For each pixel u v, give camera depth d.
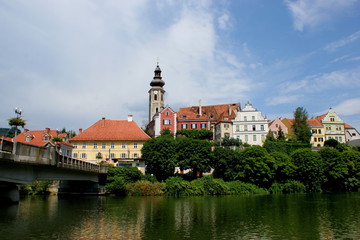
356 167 75.88
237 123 97.62
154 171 70.62
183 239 24.00
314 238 24.64
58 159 42.16
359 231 27.03
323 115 122.19
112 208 41.16
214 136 102.12
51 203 47.12
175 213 36.72
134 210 39.25
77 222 30.66
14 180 35.91
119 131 86.75
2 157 30.52
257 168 68.88
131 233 25.86
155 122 98.88
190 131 96.50
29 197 58.50
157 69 123.06
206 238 24.33
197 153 70.00
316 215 35.53
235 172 70.44
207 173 75.00
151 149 70.56
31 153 35.50
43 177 42.44
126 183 63.91
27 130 94.75
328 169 74.00
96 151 83.56
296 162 73.56
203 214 35.94
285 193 68.25
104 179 64.75
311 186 72.44
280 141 91.19
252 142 95.75
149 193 62.53
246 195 63.22
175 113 98.50
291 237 24.88
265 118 96.44
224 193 64.88
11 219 32.25
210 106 111.31
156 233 25.95
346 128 126.19
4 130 95.38
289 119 116.31
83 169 52.16
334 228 28.25
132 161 71.00
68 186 65.44
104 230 26.97
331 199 53.88
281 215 35.41
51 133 99.75
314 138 113.38
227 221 31.50
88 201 50.59
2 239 23.69
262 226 28.98
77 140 83.94
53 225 29.06
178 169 78.25
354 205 44.88
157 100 120.06
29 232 26.05
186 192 63.03
